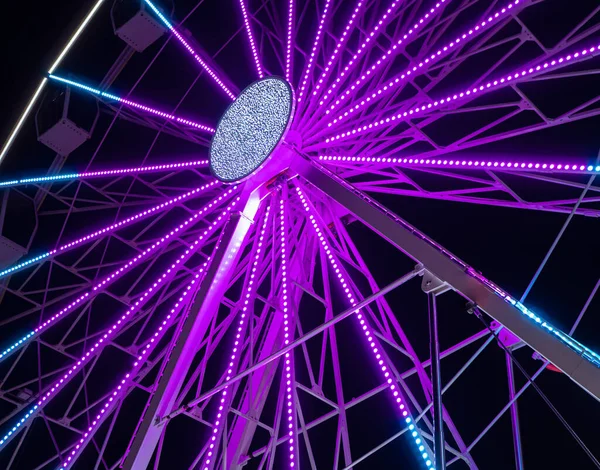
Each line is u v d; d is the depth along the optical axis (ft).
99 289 35.01
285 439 30.78
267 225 31.30
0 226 42.09
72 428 41.01
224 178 31.99
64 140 44.47
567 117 30.76
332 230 36.68
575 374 15.19
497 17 27.48
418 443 20.49
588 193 43.21
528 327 16.39
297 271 36.94
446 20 37.29
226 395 26.53
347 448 28.81
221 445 33.22
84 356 31.24
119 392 28.07
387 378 23.16
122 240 44.55
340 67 40.78
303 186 31.91
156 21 43.24
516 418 22.90
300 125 32.71
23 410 42.75
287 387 24.89
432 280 18.99
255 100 32.89
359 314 25.48
